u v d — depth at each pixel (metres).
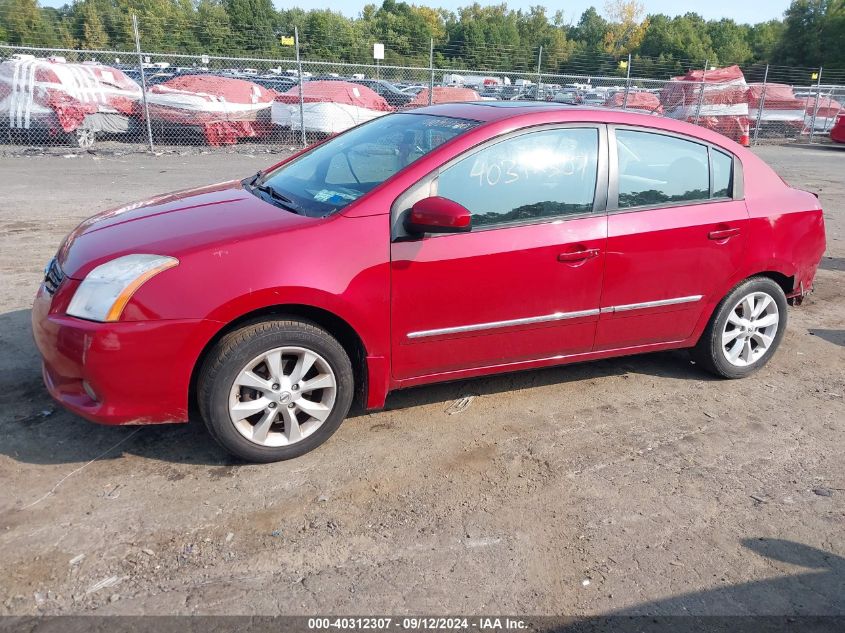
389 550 2.72
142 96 14.05
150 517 2.83
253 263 3.00
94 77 13.78
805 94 23.66
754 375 4.56
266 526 2.82
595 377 4.42
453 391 4.12
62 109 13.36
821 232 4.51
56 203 8.77
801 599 2.58
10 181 10.17
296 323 3.12
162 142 14.94
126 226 3.33
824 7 51.84
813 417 4.00
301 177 3.86
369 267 3.19
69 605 2.36
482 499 3.08
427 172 3.35
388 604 2.45
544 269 3.58
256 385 3.10
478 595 2.52
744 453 3.58
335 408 3.31
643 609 2.49
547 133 3.64
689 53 69.25
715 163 4.13
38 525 2.74
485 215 3.47
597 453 3.51
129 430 3.46
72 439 3.35
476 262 3.41
